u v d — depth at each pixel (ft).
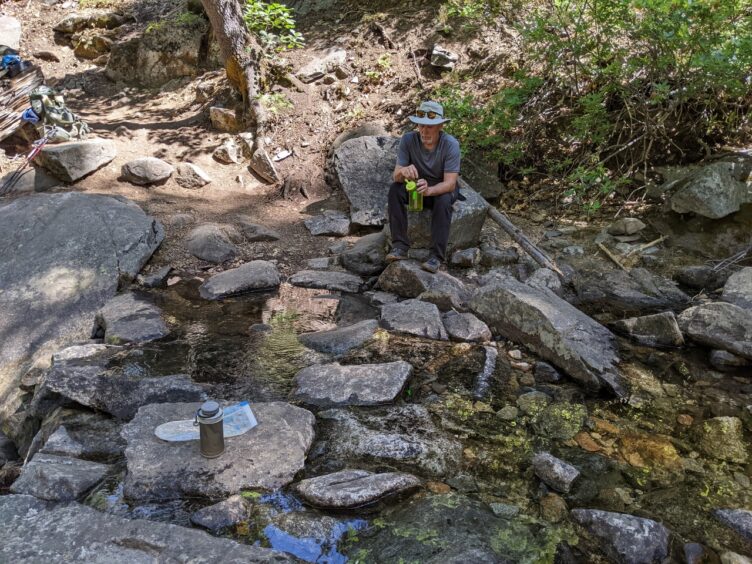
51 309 15.31
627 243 17.76
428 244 17.03
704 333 13.38
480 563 7.62
